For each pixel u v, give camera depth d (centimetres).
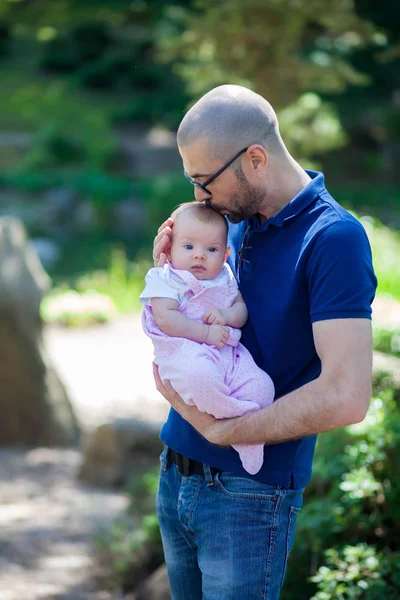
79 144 4047
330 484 545
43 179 3662
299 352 352
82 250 3020
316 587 499
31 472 996
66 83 4997
